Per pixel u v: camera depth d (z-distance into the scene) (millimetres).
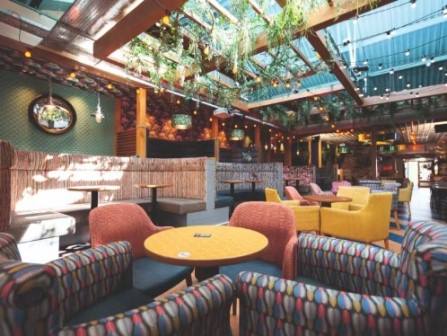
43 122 6965
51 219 2656
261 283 1078
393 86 9406
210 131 11406
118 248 1600
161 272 1821
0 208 2223
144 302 1450
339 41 6145
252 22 4121
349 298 952
